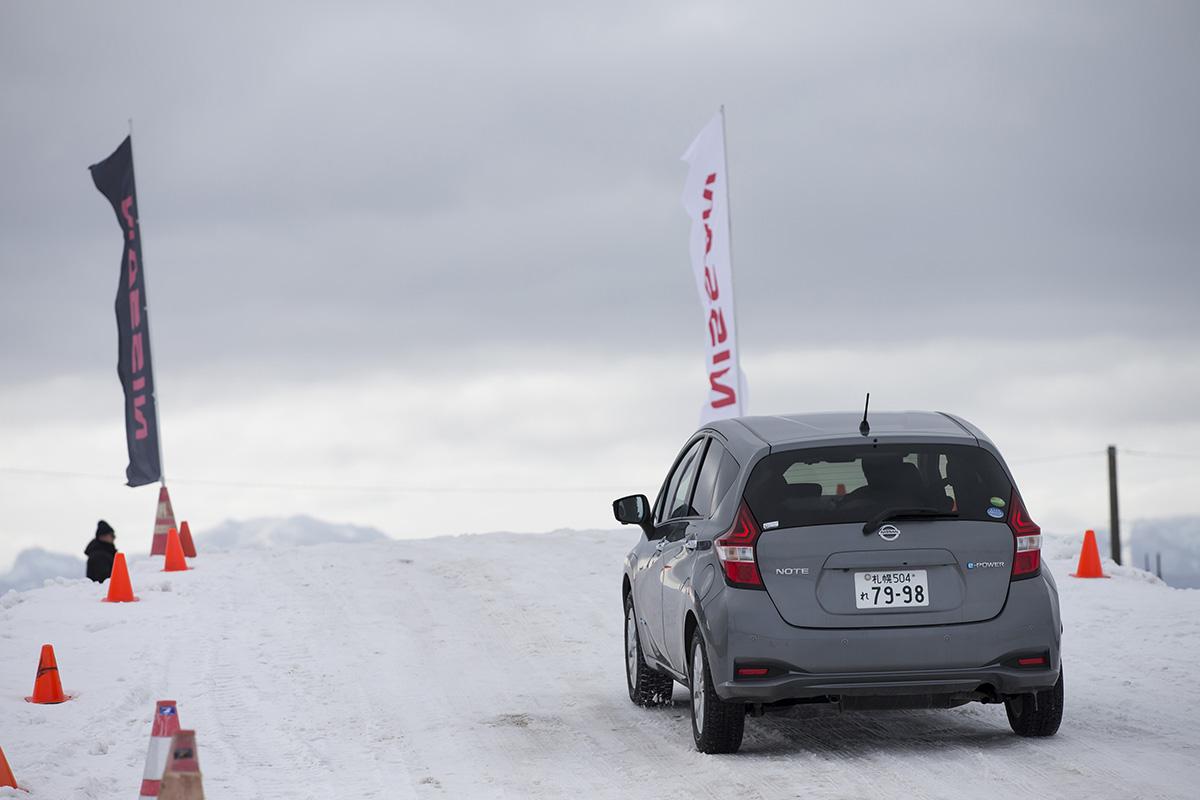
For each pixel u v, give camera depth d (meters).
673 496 17.31
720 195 40.97
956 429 14.70
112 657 22.58
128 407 41.66
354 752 15.63
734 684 13.70
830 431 14.59
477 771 14.51
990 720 15.97
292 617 26.69
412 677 20.69
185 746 9.50
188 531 39.53
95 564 35.94
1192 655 19.91
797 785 12.97
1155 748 14.13
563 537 40.50
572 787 13.61
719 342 41.22
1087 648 20.97
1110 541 64.44
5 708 18.25
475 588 30.12
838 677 13.51
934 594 13.70
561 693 19.25
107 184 42.41
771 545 13.79
